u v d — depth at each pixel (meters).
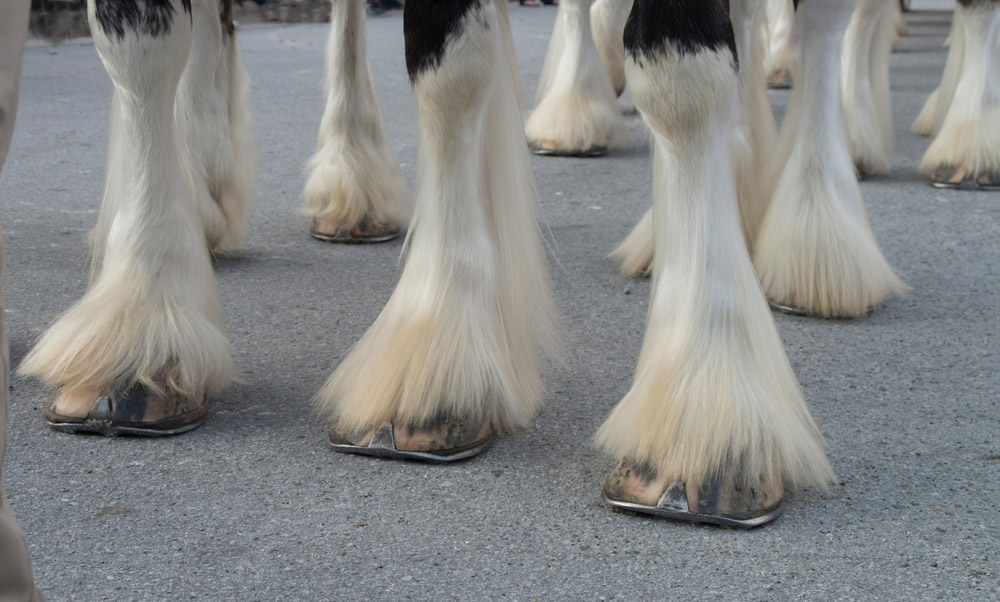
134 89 2.26
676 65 1.81
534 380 2.50
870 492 2.16
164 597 1.76
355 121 3.89
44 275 3.46
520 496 2.12
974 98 4.81
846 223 3.22
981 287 3.54
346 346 2.93
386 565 1.86
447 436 2.25
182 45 2.27
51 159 5.15
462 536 1.96
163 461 2.25
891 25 5.25
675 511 2.00
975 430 2.46
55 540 1.93
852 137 4.96
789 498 2.13
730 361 1.99
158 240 2.38
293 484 2.15
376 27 11.34
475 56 2.07
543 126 5.51
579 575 1.83
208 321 2.47
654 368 2.05
